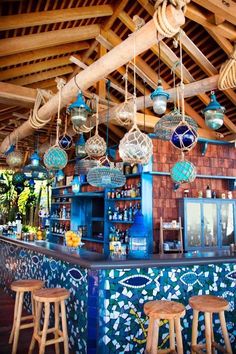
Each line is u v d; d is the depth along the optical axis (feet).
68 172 24.48
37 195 31.65
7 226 18.49
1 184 24.76
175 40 8.66
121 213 17.95
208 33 12.72
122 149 8.52
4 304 14.14
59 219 24.57
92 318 8.32
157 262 8.64
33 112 13.42
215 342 8.80
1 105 17.29
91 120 12.97
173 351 7.30
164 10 6.52
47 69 15.56
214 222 17.13
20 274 14.74
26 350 9.46
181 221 16.71
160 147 17.34
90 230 21.22
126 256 9.20
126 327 8.38
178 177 10.26
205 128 18.75
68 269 10.01
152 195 16.79
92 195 19.69
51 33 11.81
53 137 21.16
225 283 9.77
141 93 17.42
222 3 8.86
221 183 18.81
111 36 13.43
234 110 17.43
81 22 12.48
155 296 8.79
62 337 8.46
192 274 9.34
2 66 12.35
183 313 7.04
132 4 12.20
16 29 10.94
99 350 8.05
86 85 10.34
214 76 10.60
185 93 11.44
